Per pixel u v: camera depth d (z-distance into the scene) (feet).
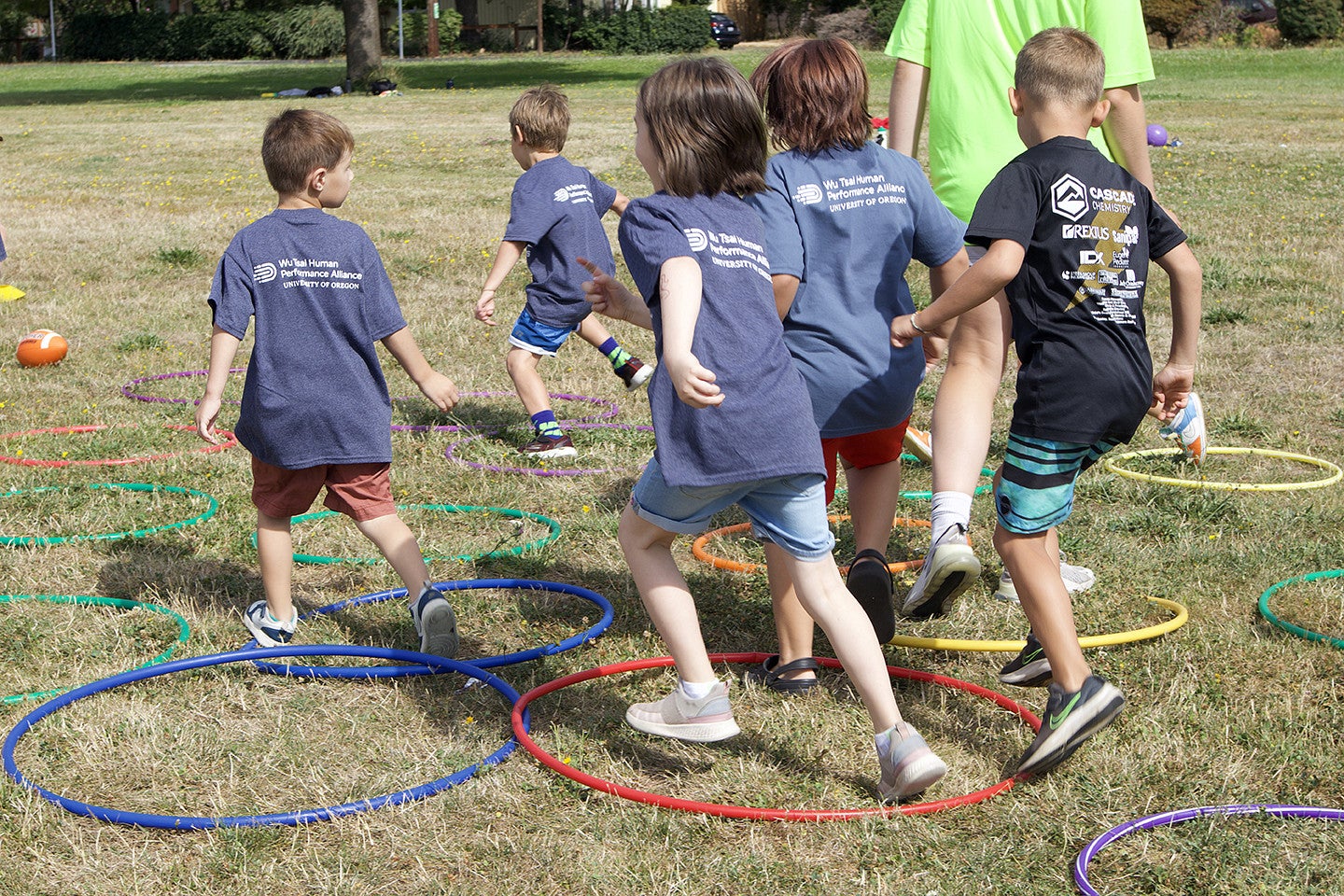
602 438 22.31
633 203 10.82
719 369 10.33
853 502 13.87
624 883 9.75
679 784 11.34
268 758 11.57
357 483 13.83
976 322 13.15
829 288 12.69
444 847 10.21
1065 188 11.41
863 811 10.49
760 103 12.96
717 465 10.31
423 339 29.25
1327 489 19.31
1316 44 140.56
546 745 11.96
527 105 21.57
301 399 13.33
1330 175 53.57
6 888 9.65
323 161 13.80
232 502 18.70
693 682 11.14
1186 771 11.30
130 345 28.32
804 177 12.59
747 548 17.37
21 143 71.51
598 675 13.01
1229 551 16.79
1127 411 11.47
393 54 150.41
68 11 175.42
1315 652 13.64
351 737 12.10
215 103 100.07
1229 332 28.81
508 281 35.24
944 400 13.05
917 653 14.15
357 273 13.61
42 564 16.48
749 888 9.69
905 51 15.44
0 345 28.07
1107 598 15.37
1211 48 141.38
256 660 13.30
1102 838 10.02
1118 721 12.23
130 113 91.61
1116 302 11.46
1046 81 12.05
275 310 13.41
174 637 14.32
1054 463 11.39
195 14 165.48
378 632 14.80
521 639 14.58
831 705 12.72
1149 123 74.84
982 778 11.35
